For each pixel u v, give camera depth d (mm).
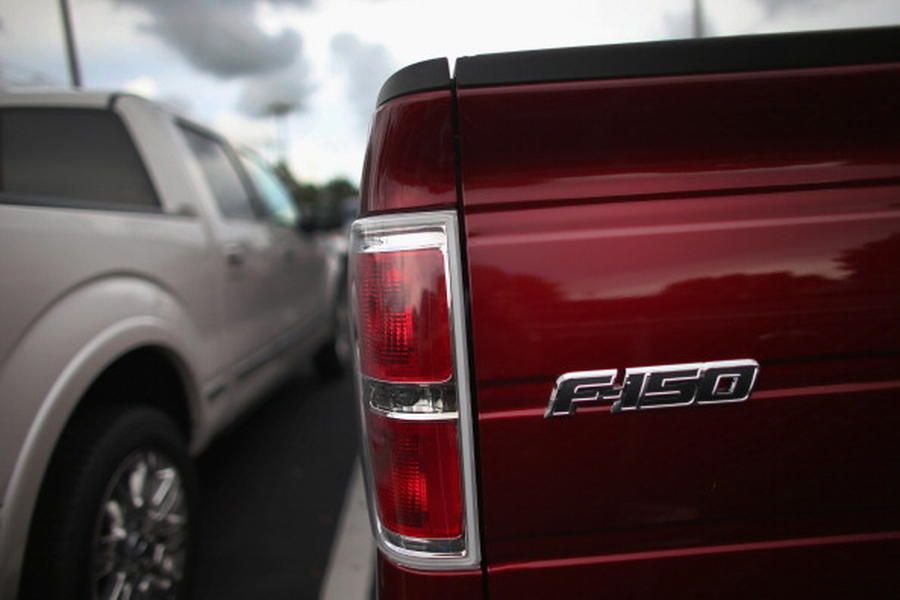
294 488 2961
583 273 964
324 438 3572
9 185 2500
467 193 965
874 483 1020
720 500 1000
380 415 1035
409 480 1015
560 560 1004
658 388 970
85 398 1779
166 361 2094
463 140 974
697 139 989
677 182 981
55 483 1551
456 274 966
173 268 2109
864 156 1008
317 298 4160
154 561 1892
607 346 965
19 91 2490
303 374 5023
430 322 981
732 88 1000
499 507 988
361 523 2613
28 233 1469
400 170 988
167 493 1932
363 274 1036
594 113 985
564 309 962
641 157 981
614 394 968
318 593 2156
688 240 974
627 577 1012
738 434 989
